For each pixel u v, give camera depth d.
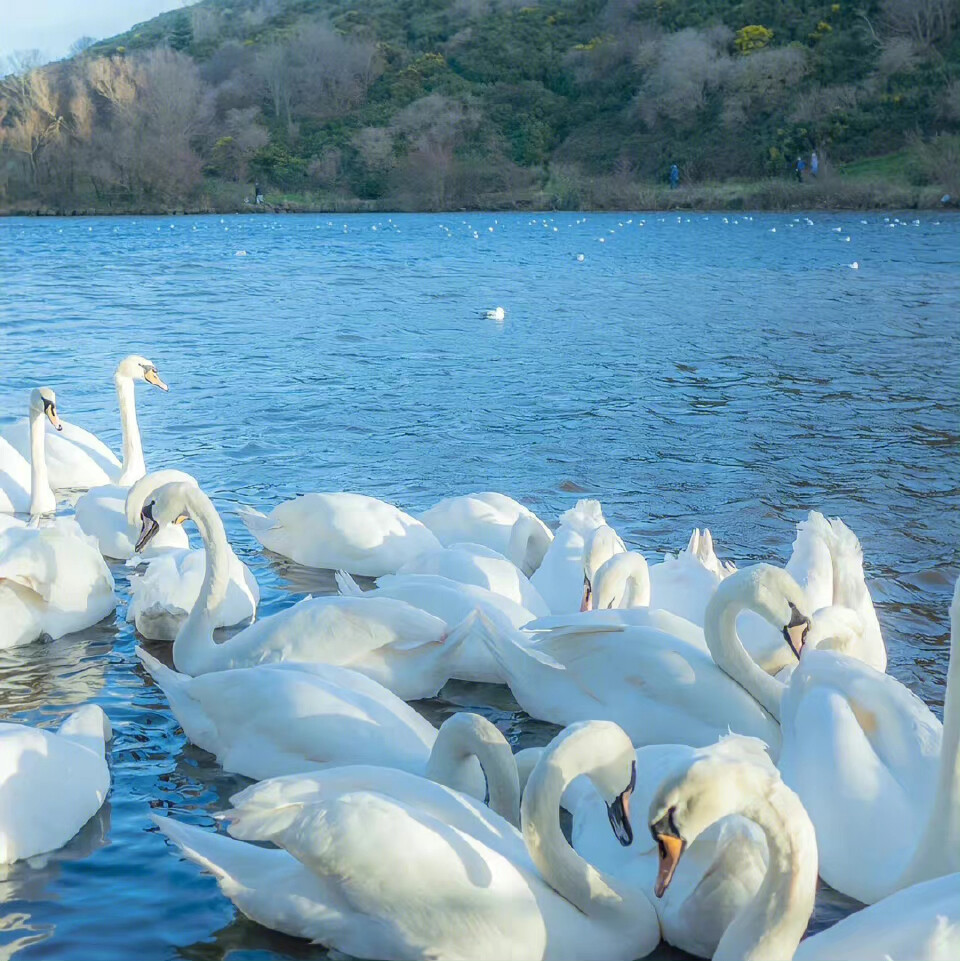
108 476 13.67
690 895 5.38
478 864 5.25
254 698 6.89
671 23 115.06
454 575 9.12
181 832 5.82
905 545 11.30
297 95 114.75
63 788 6.34
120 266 46.12
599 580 8.19
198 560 9.22
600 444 15.59
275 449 15.28
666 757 5.97
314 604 7.91
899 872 5.62
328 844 5.28
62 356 22.97
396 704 6.88
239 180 106.62
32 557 8.86
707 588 8.77
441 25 128.25
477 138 106.19
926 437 15.82
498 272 42.34
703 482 13.65
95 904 5.80
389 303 32.72
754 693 7.06
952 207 80.62
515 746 7.38
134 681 8.33
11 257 51.12
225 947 5.49
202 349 24.11
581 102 109.25
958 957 4.42
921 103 93.81
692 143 99.31
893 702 6.24
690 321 28.17
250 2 164.88
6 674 8.40
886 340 24.61
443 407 18.05
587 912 5.36
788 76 99.50
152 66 107.00
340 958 5.39
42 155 100.94
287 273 42.72
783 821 4.67
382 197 103.81
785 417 17.19
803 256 46.66
